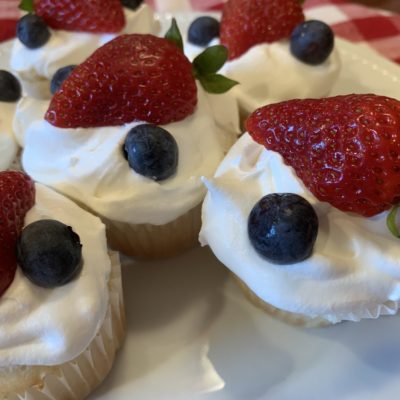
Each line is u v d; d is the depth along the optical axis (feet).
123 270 0.76
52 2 0.85
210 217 0.65
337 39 1.00
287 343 0.68
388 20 1.12
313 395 0.64
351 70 0.95
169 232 0.73
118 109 0.68
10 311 0.57
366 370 0.65
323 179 0.58
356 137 0.56
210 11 1.17
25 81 0.89
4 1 1.14
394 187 0.55
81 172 0.69
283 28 0.82
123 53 0.67
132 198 0.68
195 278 0.75
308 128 0.59
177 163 0.69
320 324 0.68
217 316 0.71
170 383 0.66
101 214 0.69
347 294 0.60
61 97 0.68
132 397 0.65
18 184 0.60
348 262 0.60
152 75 0.66
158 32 0.95
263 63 0.81
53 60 0.85
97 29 0.86
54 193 0.66
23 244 0.57
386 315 0.69
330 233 0.61
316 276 0.60
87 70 0.67
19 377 0.59
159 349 0.69
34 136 0.72
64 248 0.57
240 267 0.62
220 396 0.64
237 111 0.78
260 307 0.71
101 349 0.63
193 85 0.69
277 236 0.58
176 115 0.69
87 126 0.70
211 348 0.68
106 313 0.62
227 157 0.69
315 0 1.17
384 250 0.60
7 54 0.98
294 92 0.81
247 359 0.67
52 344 0.57
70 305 0.58
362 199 0.57
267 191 0.63
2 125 0.78
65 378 0.61
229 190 0.63
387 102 0.57
